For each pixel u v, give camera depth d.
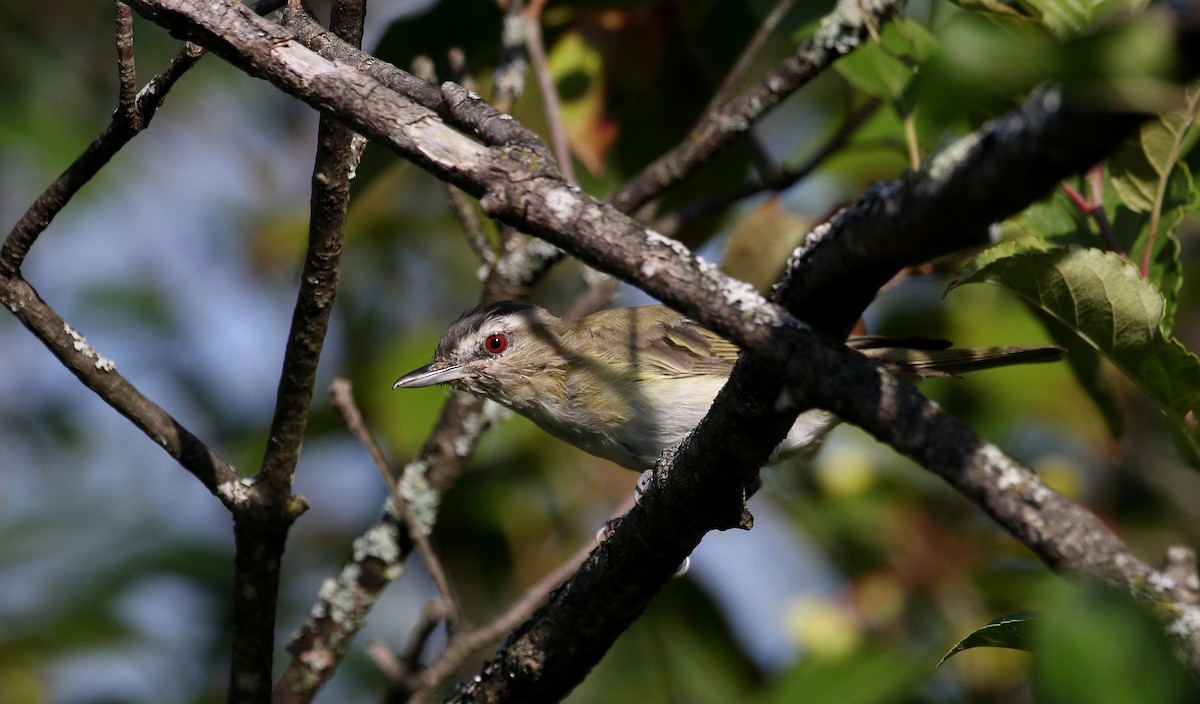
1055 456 12.70
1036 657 3.60
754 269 9.98
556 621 7.16
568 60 10.94
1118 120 3.33
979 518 10.87
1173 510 11.71
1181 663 3.62
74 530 13.48
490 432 11.67
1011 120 3.61
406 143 4.93
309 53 5.19
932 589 10.55
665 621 11.88
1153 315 5.89
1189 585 5.12
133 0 5.32
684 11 10.97
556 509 12.00
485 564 12.05
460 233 14.48
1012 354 9.24
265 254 15.13
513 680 7.39
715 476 5.91
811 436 9.72
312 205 6.40
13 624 12.42
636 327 10.81
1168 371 6.05
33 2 14.67
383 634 13.65
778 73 9.11
